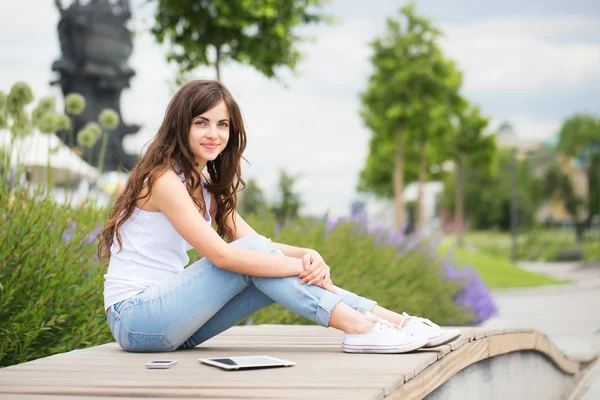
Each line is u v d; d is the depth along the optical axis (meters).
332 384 2.36
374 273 6.73
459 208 38.19
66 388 2.34
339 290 3.25
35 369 2.73
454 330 3.18
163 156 3.15
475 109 36.78
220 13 10.22
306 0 10.77
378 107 27.59
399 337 3.04
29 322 3.58
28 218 3.95
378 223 8.08
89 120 20.77
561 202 58.56
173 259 3.23
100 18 21.05
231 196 3.50
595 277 28.61
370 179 39.44
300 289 3.11
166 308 3.08
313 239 6.68
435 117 27.58
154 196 3.11
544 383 5.23
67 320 3.96
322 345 3.44
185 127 3.17
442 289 7.71
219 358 2.85
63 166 6.80
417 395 2.66
